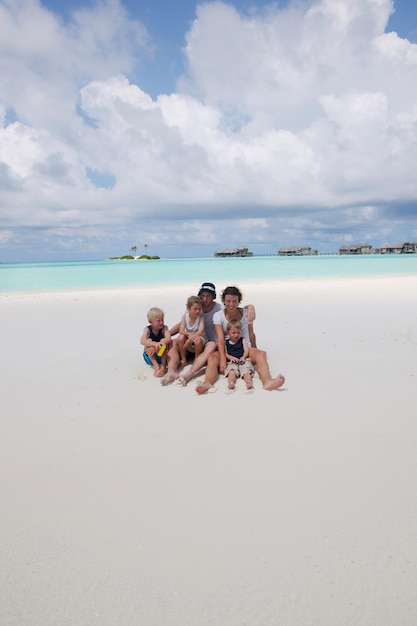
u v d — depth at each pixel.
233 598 1.79
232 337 4.79
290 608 1.73
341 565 1.94
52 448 3.14
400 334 6.87
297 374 4.82
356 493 2.47
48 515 2.35
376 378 4.58
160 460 2.92
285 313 9.66
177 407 3.92
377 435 3.21
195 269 35.75
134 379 4.82
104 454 3.03
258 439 3.20
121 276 28.69
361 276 24.67
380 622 1.67
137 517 2.31
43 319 9.59
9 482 2.69
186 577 1.90
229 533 2.16
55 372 5.15
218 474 2.72
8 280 25.55
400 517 2.25
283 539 2.11
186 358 5.52
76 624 1.68
